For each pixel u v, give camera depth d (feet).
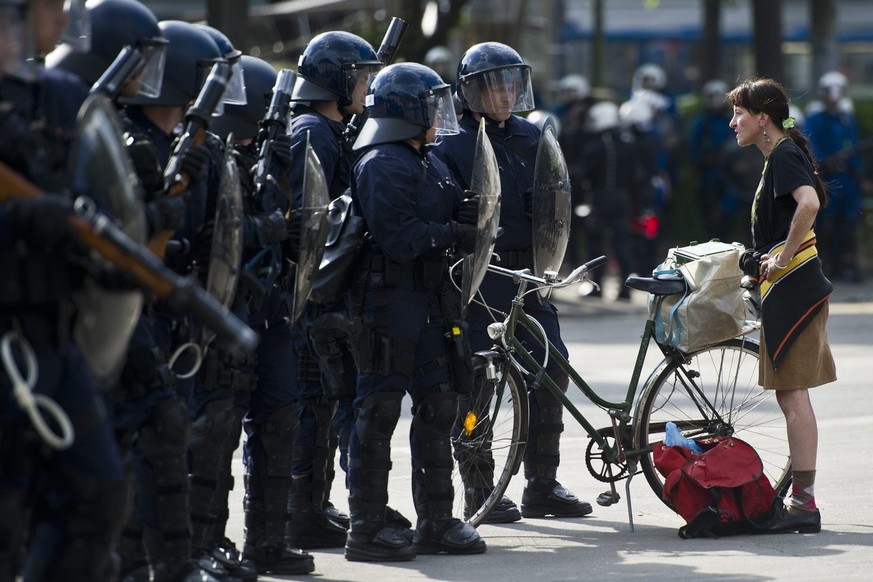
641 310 183.42
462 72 75.92
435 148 76.33
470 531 67.62
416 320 65.00
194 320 53.88
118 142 40.98
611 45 426.51
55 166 40.81
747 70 426.92
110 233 38.22
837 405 111.24
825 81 205.46
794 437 71.36
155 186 50.39
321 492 70.33
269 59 235.61
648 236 189.78
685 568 63.21
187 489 53.06
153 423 51.70
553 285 70.90
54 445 37.76
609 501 73.61
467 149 76.02
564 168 76.59
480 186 64.64
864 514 75.00
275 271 59.26
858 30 407.85
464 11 239.71
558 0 318.45
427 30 217.77
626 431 73.72
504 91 75.15
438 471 66.95
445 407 66.18
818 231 209.87
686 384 75.05
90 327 40.63
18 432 38.75
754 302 73.97
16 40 40.42
